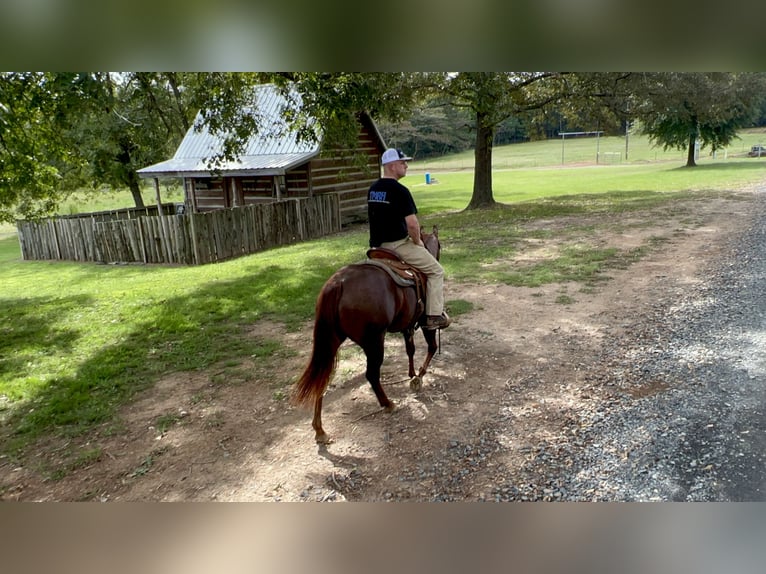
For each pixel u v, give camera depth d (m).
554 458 3.97
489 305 7.95
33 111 9.15
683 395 4.77
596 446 4.08
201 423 4.91
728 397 4.67
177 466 4.22
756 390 4.75
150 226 14.97
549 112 21.77
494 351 6.20
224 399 5.38
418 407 4.96
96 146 23.52
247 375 5.93
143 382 5.89
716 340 5.96
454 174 49.41
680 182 26.33
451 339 6.66
